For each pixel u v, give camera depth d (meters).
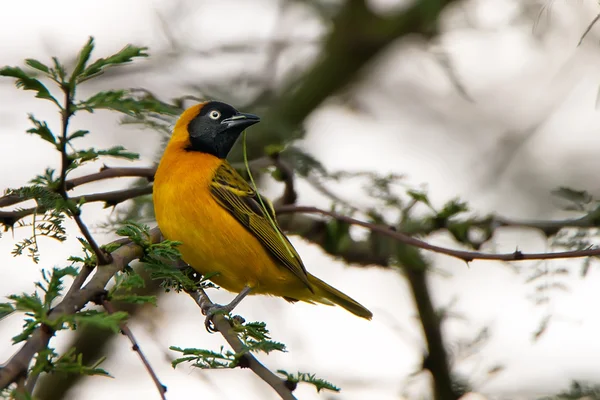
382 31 16.06
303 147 12.50
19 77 4.97
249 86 14.84
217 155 10.73
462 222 10.86
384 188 11.52
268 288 10.38
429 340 11.34
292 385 5.49
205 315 8.98
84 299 5.25
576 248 9.93
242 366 5.56
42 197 6.23
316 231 11.88
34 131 5.17
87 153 5.41
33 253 6.21
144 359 4.92
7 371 4.38
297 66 16.89
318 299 10.89
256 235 9.88
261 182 14.05
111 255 6.09
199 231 9.59
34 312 4.72
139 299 5.36
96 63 5.15
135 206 11.77
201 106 10.80
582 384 9.82
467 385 11.17
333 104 16.67
